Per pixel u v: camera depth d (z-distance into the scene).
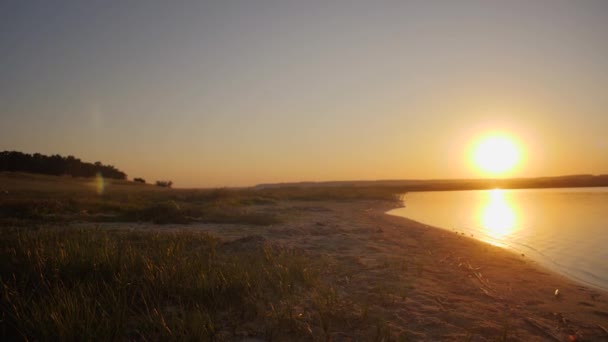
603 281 7.55
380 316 5.09
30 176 55.03
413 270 7.91
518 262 9.14
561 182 100.69
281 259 7.84
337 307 5.30
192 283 5.64
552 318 5.36
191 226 14.45
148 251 7.69
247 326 4.63
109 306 4.78
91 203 19.94
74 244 7.37
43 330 3.96
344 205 31.70
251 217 16.33
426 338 4.50
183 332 4.16
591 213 20.77
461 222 18.31
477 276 7.68
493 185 104.31
